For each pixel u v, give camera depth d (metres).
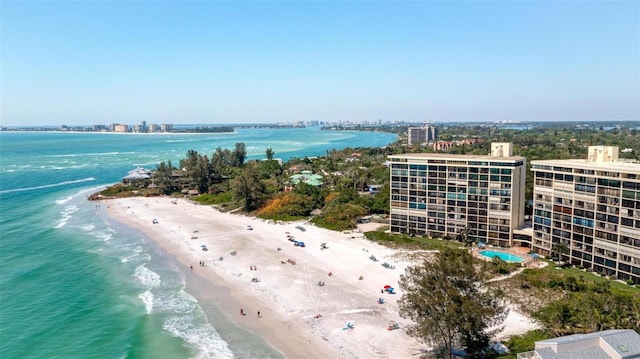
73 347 71.06
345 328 76.50
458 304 59.81
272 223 152.50
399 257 111.69
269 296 90.38
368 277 99.25
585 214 97.00
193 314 82.75
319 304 86.12
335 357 67.88
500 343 68.56
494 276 96.38
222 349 70.44
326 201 168.75
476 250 114.06
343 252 117.06
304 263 109.19
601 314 64.81
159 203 193.25
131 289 94.44
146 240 132.25
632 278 88.69
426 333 61.25
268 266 107.62
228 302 87.88
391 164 130.00
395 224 132.62
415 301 62.69
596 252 95.31
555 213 104.19
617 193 89.94
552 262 103.81
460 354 66.50
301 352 69.44
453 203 122.44
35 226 149.12
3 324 78.69
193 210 178.25
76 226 149.88
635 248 87.69
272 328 77.25
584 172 96.19
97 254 118.25
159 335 74.94
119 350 70.12
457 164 120.06
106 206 186.12
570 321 68.12
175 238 134.50
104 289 94.31
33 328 77.31
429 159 123.75
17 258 114.62
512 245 116.12
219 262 111.44
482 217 118.69
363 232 135.50
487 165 115.75
